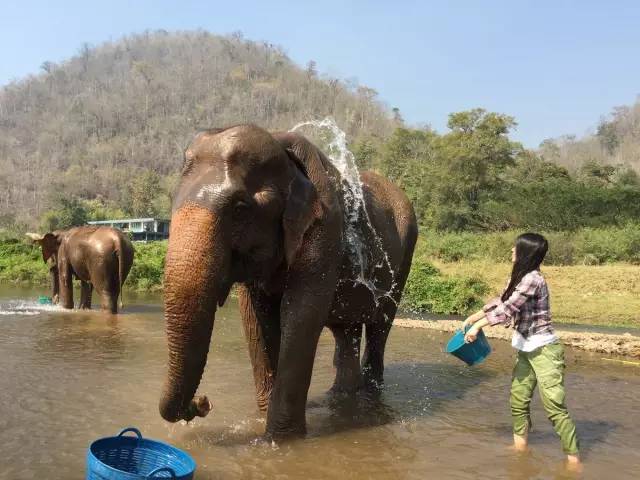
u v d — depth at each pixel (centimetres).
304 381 489
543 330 485
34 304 1516
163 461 383
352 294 597
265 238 447
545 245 496
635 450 511
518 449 502
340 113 14088
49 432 491
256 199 434
